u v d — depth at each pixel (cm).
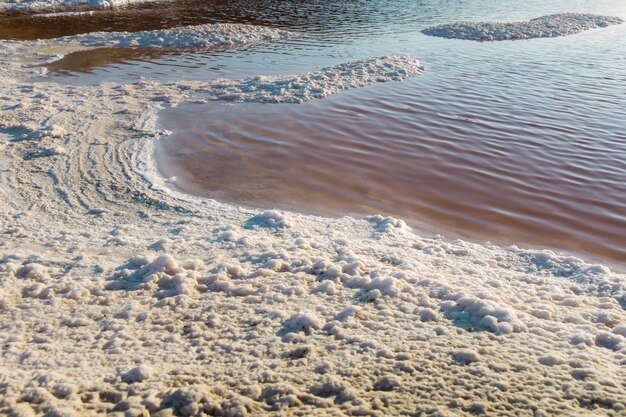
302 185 1031
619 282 666
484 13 3684
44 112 1409
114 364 474
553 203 977
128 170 1063
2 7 3434
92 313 570
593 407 405
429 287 613
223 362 475
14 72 1888
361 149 1232
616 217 926
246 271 657
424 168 1129
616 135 1362
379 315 553
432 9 3847
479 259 740
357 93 1719
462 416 396
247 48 2459
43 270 655
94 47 2384
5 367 466
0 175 1005
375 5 3978
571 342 507
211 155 1172
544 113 1545
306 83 1775
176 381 444
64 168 1055
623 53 2403
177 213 881
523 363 462
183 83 1802
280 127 1373
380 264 686
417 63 2141
